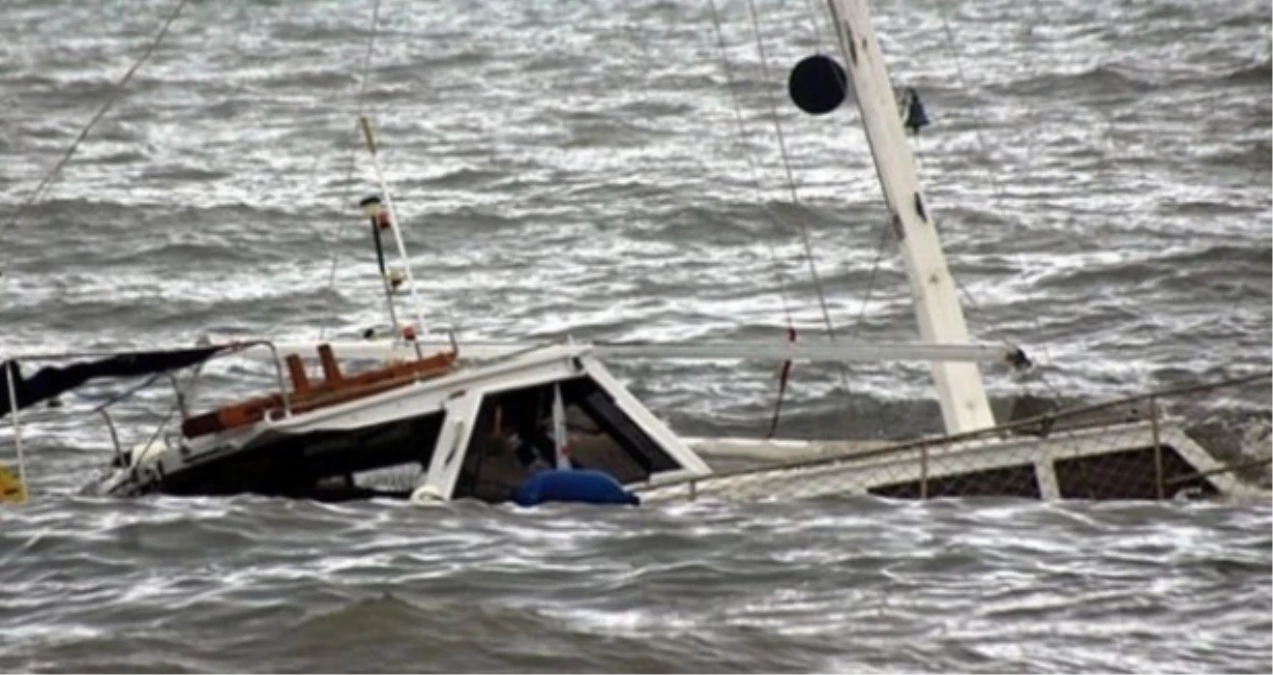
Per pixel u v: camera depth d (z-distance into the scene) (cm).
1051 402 9412
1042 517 6744
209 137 19112
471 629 5853
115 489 7362
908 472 7062
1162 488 7038
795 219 13988
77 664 5697
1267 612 5975
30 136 19262
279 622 5919
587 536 6581
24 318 11800
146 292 12319
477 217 14462
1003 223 13575
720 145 17662
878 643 5778
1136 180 15412
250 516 6750
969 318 11175
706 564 6347
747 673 5616
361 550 6500
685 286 12238
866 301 11494
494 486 7119
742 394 9575
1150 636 5822
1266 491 7075
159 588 6219
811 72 7900
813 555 6406
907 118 7962
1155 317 11106
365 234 13925
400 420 7156
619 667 5659
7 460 8831
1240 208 14050
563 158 17288
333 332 11562
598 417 7194
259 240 13788
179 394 7456
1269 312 11175
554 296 12112
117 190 15950
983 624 5916
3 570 6431
